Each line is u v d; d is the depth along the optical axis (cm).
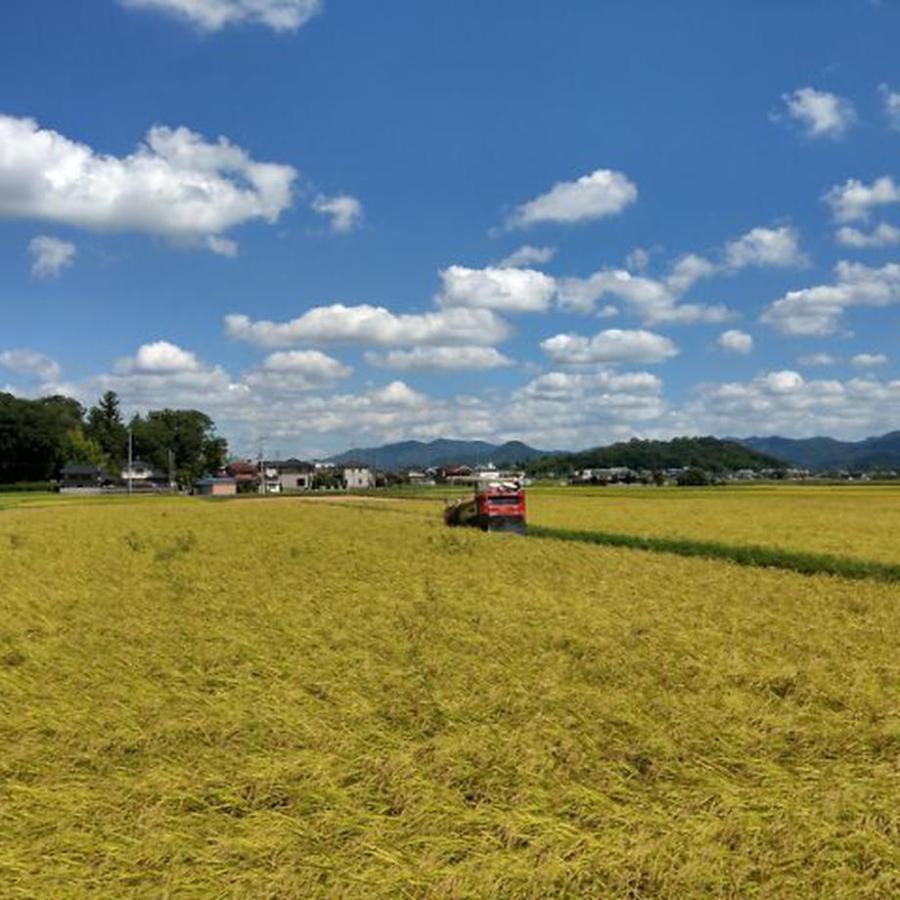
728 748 859
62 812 701
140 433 18738
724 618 1625
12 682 1130
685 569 2448
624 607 1733
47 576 2266
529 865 603
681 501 7156
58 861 623
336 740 872
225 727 920
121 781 771
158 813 693
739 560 2834
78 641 1398
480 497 4025
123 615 1650
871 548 2995
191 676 1158
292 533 3722
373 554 2781
